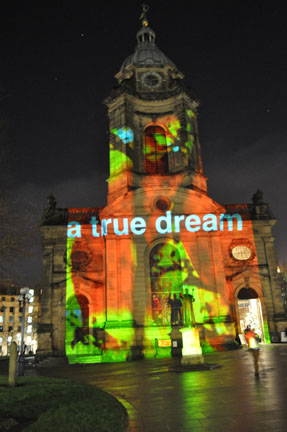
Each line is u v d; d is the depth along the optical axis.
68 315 31.80
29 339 92.38
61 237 33.94
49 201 35.97
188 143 36.06
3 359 31.33
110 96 38.03
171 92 38.25
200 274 31.52
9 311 93.12
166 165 36.91
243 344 30.06
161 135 38.00
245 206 37.25
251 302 38.09
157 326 29.70
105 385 14.90
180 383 13.55
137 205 32.66
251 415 8.26
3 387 11.49
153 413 9.15
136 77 39.09
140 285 30.81
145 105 38.12
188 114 37.59
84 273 32.88
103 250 33.59
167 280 31.53
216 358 22.58
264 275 34.06
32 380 13.18
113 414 8.34
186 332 18.34
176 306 30.86
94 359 28.47
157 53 41.25
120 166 35.19
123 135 35.78
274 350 24.16
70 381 13.08
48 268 33.00
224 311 30.59
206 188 36.44
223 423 7.81
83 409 8.62
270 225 35.47
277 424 7.45
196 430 7.45
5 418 8.20
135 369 20.58
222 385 12.37
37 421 7.86
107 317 29.58
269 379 12.83
